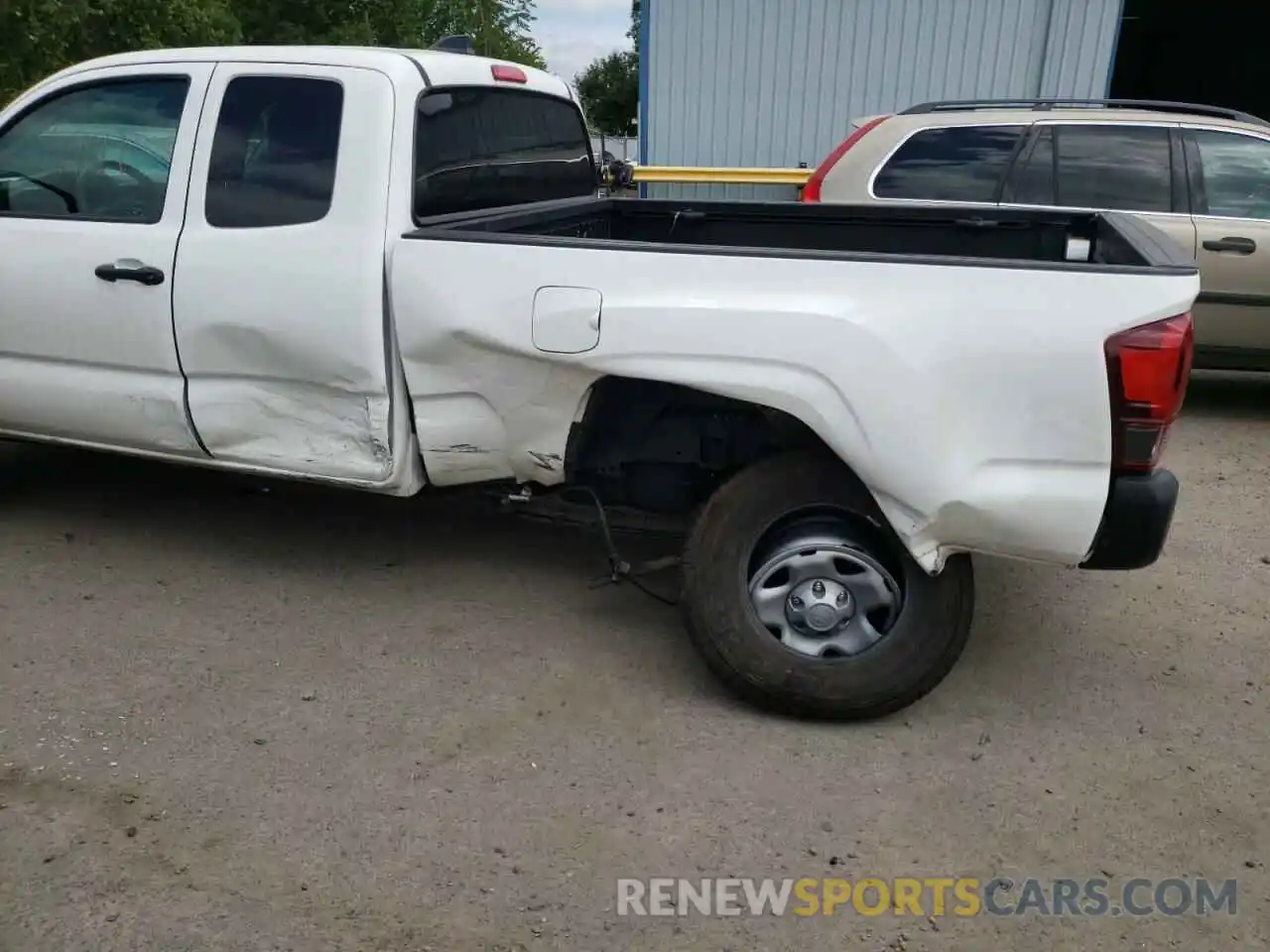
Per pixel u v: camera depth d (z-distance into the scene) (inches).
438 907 99.3
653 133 439.5
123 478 207.6
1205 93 716.0
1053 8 408.5
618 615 157.5
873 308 113.2
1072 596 167.8
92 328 153.7
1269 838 111.7
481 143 159.2
